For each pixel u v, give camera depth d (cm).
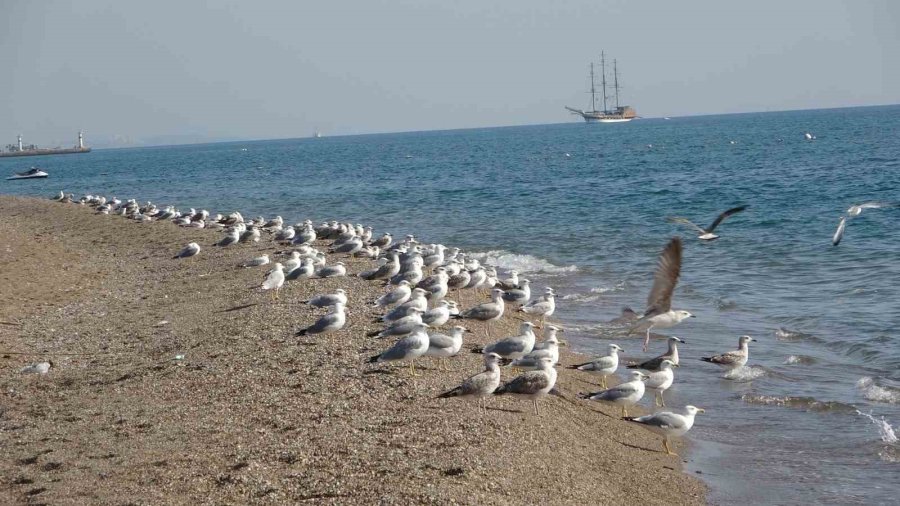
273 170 11994
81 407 1664
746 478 1480
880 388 1866
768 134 15325
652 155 10762
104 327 2356
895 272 2936
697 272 3194
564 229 4441
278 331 2144
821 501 1384
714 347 2250
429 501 1199
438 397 1593
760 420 1748
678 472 1505
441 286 2398
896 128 14850
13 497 1255
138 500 1223
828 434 1659
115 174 12950
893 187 5356
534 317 2564
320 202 6581
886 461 1524
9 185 10844
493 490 1265
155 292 2848
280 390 1698
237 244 3875
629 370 1998
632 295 2880
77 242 4203
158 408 1631
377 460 1348
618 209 5119
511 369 1859
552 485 1327
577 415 1720
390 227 4891
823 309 2538
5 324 2412
